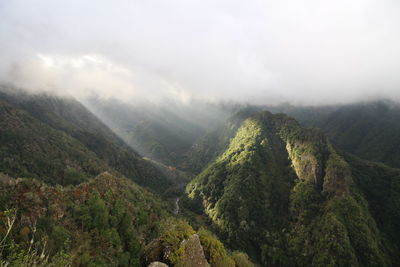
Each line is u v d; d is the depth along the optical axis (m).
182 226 43.91
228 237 151.50
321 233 131.25
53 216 55.97
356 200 143.50
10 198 53.03
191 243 38.47
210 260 41.06
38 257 20.11
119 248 63.16
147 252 38.56
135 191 106.12
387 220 145.25
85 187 74.62
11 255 18.91
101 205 68.94
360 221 130.00
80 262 49.81
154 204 112.56
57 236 50.09
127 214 77.25
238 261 62.88
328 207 143.12
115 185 90.62
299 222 149.25
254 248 147.00
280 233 152.12
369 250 119.81
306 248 132.62
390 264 118.88
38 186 61.72
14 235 41.62
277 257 136.00
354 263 113.69
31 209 53.41
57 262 23.22
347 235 124.75
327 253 120.69
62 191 66.00
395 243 134.62
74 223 59.12
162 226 82.38
